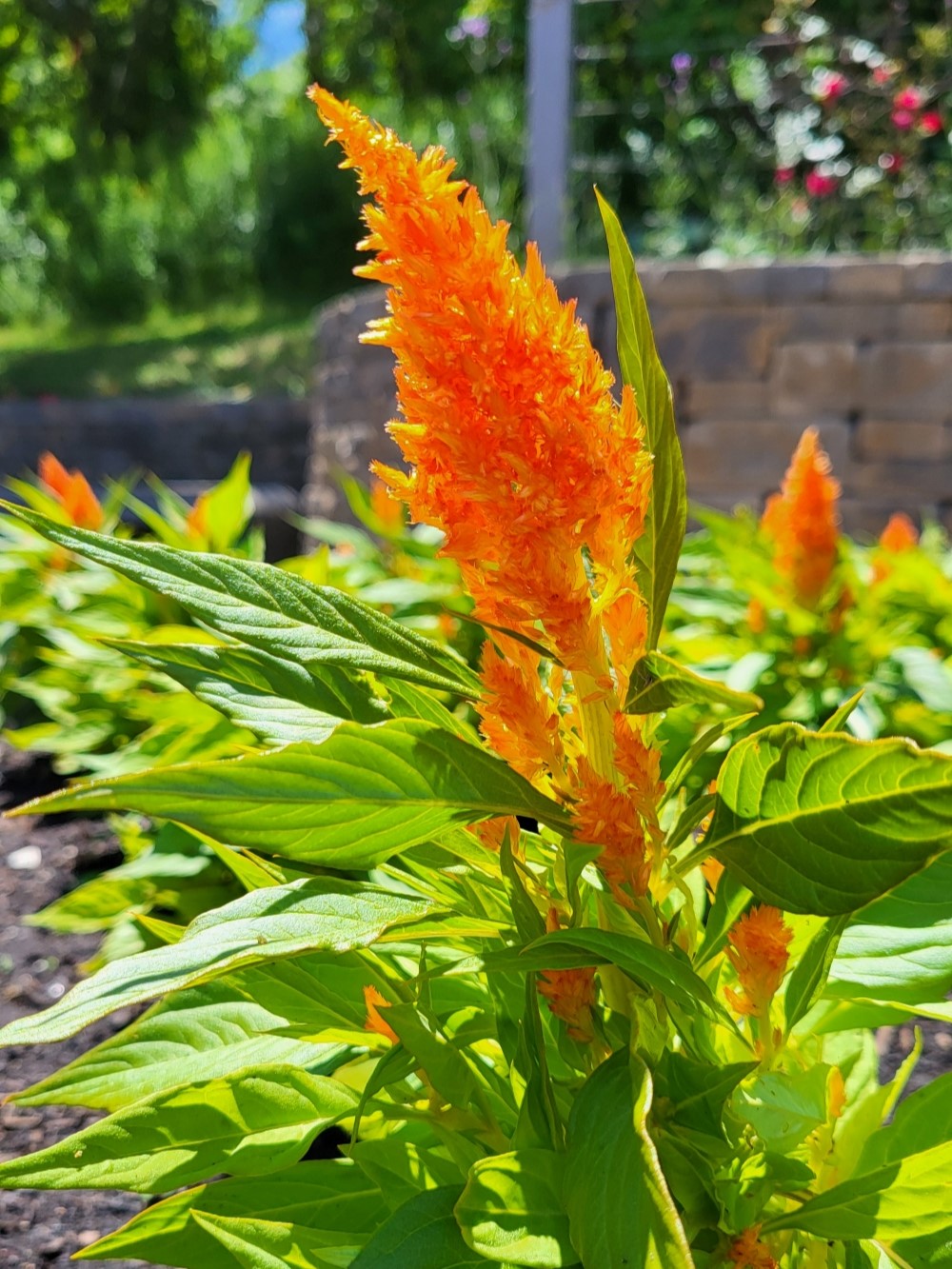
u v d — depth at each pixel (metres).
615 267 1.22
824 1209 1.22
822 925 1.40
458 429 1.06
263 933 1.04
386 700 1.37
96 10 20.28
